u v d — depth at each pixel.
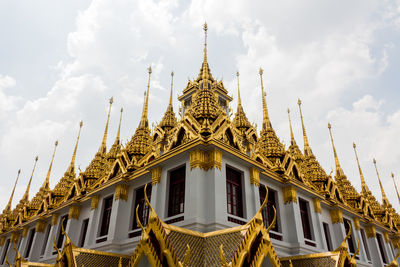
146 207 17.55
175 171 16.47
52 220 24.42
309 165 26.64
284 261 14.67
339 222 22.80
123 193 18.67
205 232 13.09
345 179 31.44
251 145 19.06
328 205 22.75
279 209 18.50
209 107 17.80
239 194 15.94
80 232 21.33
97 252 13.46
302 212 20.33
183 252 10.13
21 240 28.94
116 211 17.94
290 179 19.08
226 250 9.92
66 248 12.03
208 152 15.14
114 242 16.86
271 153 22.19
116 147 27.42
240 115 27.25
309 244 19.12
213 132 16.25
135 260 9.02
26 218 29.58
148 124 23.19
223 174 14.95
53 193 28.19
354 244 24.50
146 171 17.52
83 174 25.17
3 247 31.44
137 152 20.95
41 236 25.81
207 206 13.85
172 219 14.60
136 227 17.53
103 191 20.14
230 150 15.48
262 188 18.20
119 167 20.53
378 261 26.14
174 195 15.74
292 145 30.77
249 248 9.40
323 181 25.20
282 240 17.50
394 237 31.77
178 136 17.17
